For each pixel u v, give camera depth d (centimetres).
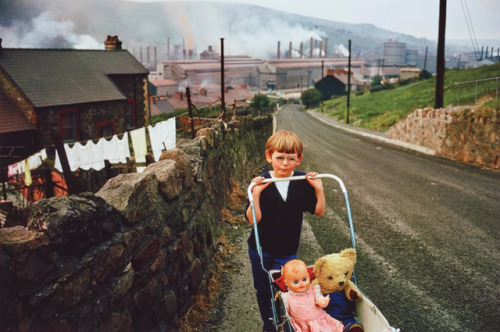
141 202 327
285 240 329
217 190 728
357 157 1803
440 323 447
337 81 10675
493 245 673
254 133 1497
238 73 15650
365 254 641
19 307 200
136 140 915
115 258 281
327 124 5100
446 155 1806
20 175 1225
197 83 13612
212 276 527
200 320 426
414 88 6400
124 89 3384
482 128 1508
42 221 227
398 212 870
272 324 347
